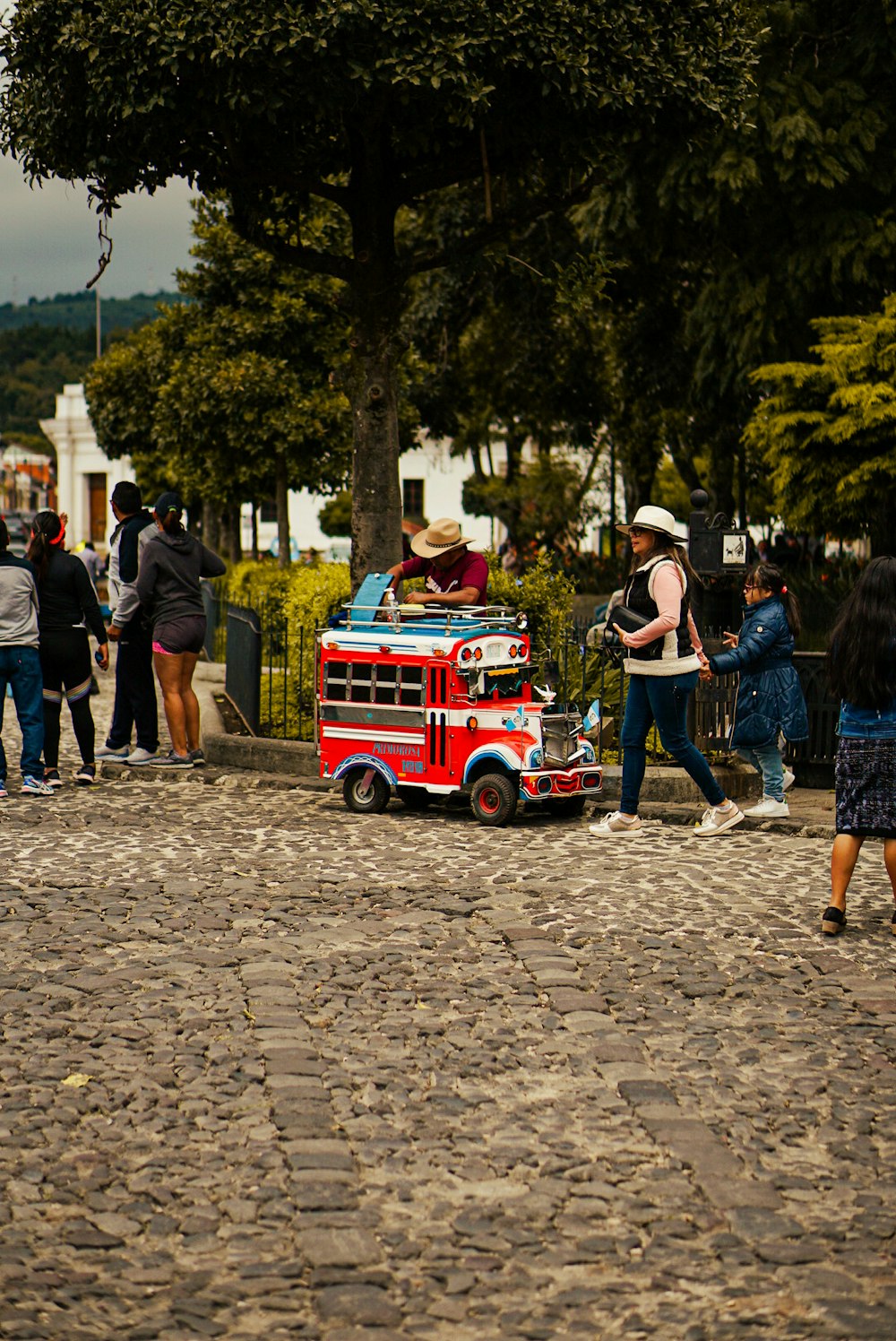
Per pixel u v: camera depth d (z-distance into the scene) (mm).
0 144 10531
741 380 21297
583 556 34781
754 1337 3232
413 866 7820
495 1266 3539
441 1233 3701
